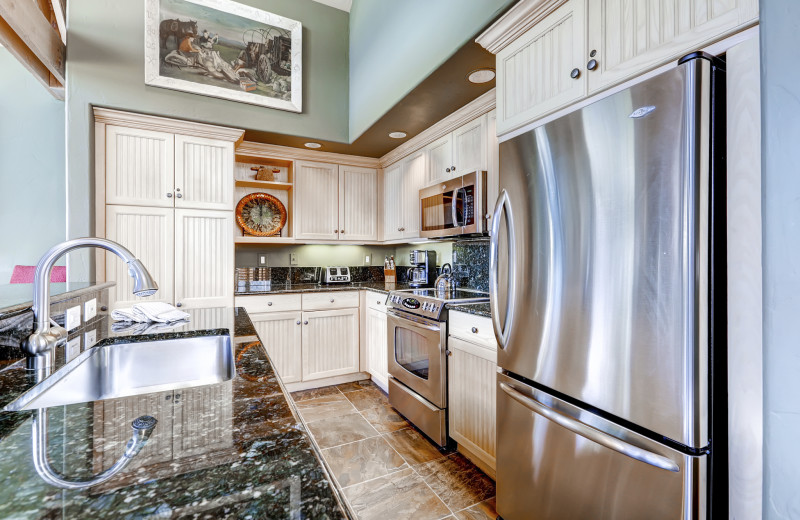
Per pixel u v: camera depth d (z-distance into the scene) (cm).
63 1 251
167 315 147
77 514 35
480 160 234
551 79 143
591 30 128
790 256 80
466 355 198
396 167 345
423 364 234
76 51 234
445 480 186
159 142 261
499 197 153
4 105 274
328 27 321
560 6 139
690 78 92
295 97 302
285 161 342
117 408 61
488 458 181
